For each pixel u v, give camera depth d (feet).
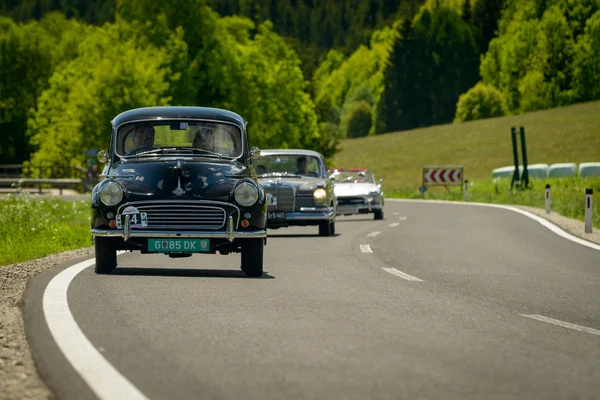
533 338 62.54
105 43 473.67
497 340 61.41
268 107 574.15
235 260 117.50
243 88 536.83
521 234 173.78
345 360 53.88
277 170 177.27
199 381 48.16
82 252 129.49
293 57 631.15
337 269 108.47
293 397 44.86
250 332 62.90
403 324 67.41
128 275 96.99
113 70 436.35
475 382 48.62
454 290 89.20
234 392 45.78
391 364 52.90
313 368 51.57
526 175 416.26
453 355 55.88
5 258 118.52
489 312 74.59
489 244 150.20
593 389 47.42
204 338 60.44
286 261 118.62
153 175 98.78
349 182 244.63
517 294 87.15
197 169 99.81
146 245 97.19
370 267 111.34
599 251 137.69
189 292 83.46
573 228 194.90
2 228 160.76
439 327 66.33
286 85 609.42
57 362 52.34
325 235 172.45
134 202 96.63
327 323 67.21
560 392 46.70
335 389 46.62
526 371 51.65
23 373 49.75
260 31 634.02
